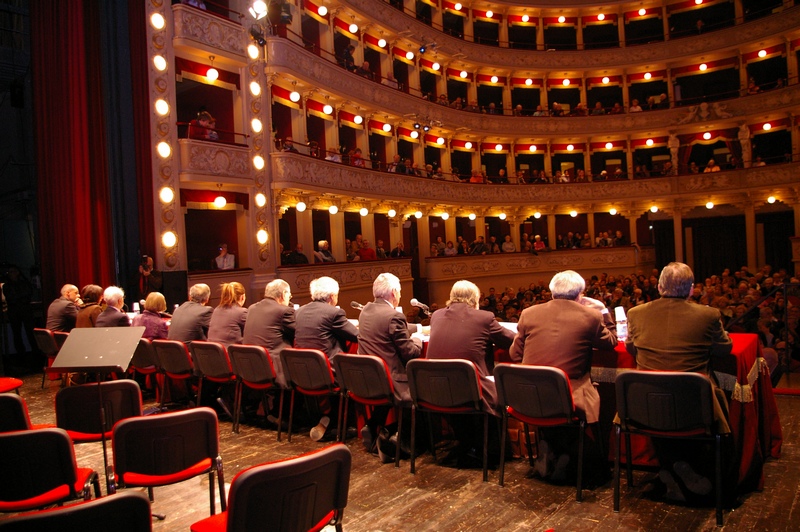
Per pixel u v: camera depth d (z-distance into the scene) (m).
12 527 2.01
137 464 3.42
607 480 4.53
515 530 3.75
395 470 4.92
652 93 29.50
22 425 3.89
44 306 10.68
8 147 14.61
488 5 26.98
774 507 3.95
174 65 12.77
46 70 10.78
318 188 16.58
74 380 8.45
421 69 24.66
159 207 12.27
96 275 11.26
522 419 4.43
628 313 4.46
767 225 26.44
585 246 27.23
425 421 5.59
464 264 23.62
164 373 7.23
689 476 4.00
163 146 12.30
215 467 3.66
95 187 11.33
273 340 6.16
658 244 29.28
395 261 20.22
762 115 24.97
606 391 4.84
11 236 14.76
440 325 5.11
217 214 15.38
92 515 2.13
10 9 14.34
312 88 17.20
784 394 6.75
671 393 3.76
